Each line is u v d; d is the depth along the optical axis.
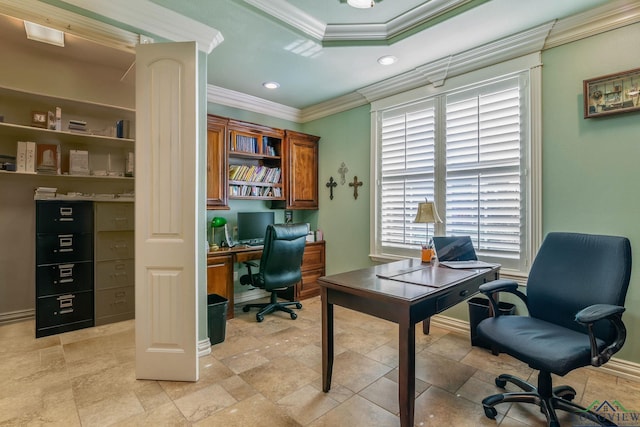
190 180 2.12
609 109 2.20
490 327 1.84
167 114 2.12
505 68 2.72
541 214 2.53
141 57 2.12
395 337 2.85
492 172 2.82
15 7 1.95
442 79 3.13
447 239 2.71
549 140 2.49
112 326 2.97
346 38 2.75
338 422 1.71
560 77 2.43
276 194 4.12
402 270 2.30
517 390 2.01
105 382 2.06
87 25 2.13
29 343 2.58
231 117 3.97
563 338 1.65
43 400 1.85
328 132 4.30
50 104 2.82
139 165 2.12
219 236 3.82
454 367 2.31
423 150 3.31
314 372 2.23
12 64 2.65
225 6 2.24
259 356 2.48
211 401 1.88
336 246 4.21
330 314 2.00
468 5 2.27
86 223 2.91
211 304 2.75
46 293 2.71
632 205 2.14
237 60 3.03
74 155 2.91
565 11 2.26
